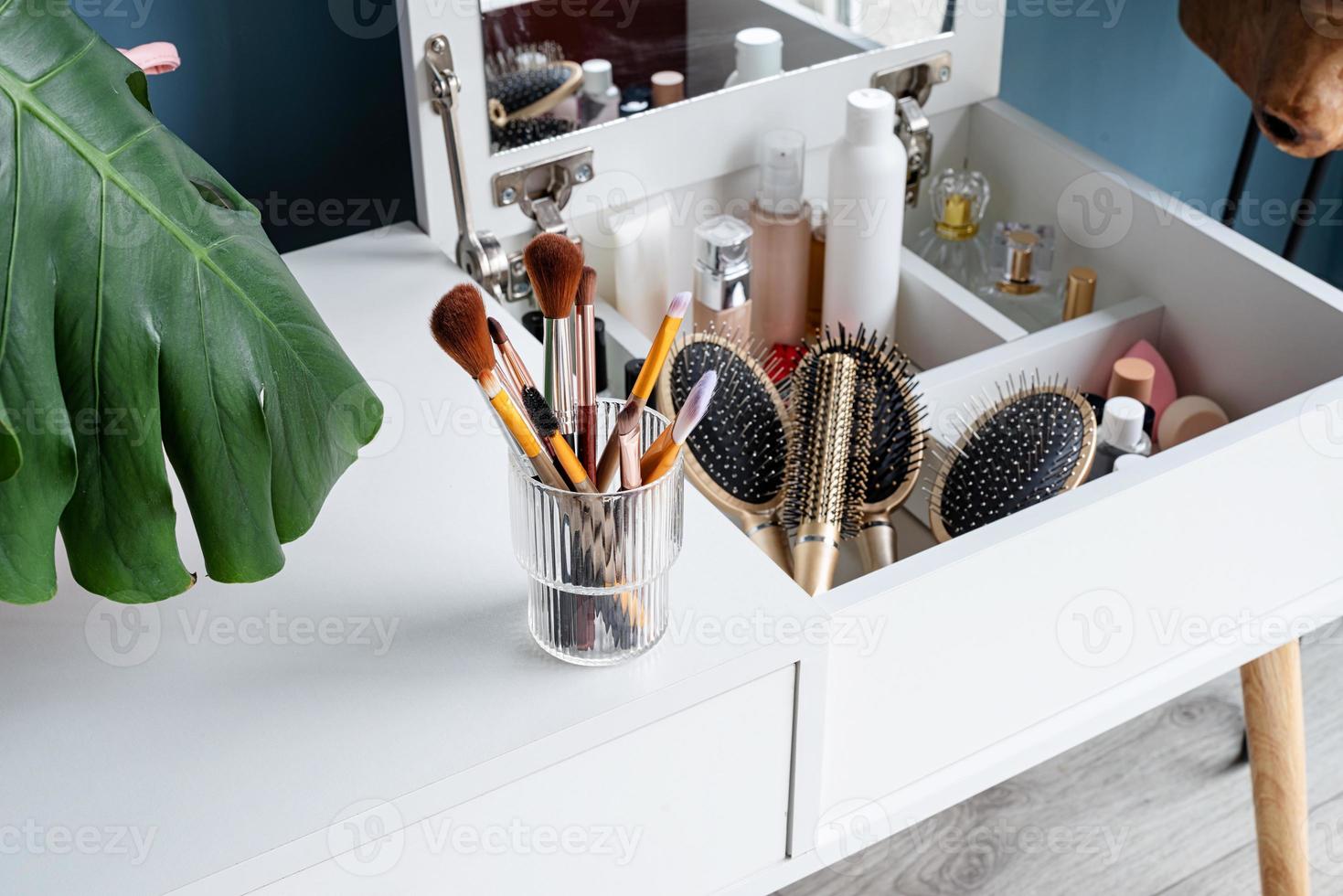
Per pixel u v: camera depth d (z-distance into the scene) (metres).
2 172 0.55
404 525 0.74
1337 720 1.32
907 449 0.89
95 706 0.64
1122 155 1.41
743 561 0.72
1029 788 1.27
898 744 0.79
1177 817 1.23
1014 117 1.13
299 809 0.60
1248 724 1.02
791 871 0.79
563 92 0.94
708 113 1.01
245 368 0.59
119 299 0.57
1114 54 1.33
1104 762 1.29
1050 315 1.11
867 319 1.06
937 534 0.88
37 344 0.55
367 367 0.85
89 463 0.59
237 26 0.98
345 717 0.63
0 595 0.57
